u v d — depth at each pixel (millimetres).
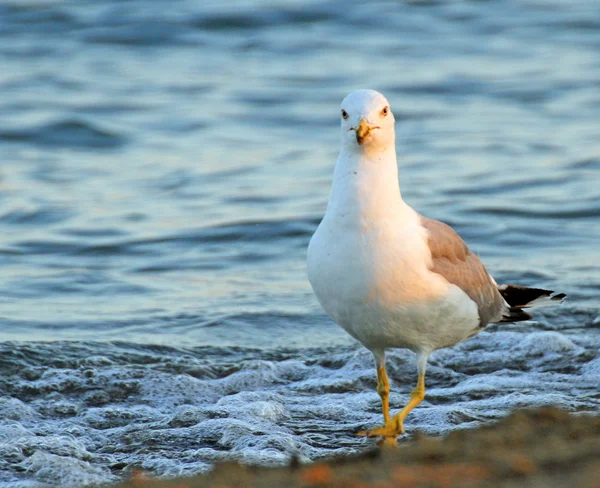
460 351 12336
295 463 7422
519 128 23375
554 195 18891
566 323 13266
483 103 25484
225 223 17688
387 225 8359
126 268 15859
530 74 27578
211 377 11680
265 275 15539
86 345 12430
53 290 14758
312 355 12469
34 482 8430
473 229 17266
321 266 8500
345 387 11320
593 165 20578
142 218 18109
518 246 16547
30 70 27922
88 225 17719
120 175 20641
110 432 9773
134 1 32094
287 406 10578
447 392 10977
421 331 8711
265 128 23875
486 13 32438
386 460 7023
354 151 8438
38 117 23953
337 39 30500
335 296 8523
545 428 7684
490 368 11867
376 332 8688
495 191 19234
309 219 17750
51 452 9070
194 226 17641
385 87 26625
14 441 9273
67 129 23281
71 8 31297
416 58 29078
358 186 8367
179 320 13602
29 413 10359
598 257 15859
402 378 11625
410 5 32219
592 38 30844
